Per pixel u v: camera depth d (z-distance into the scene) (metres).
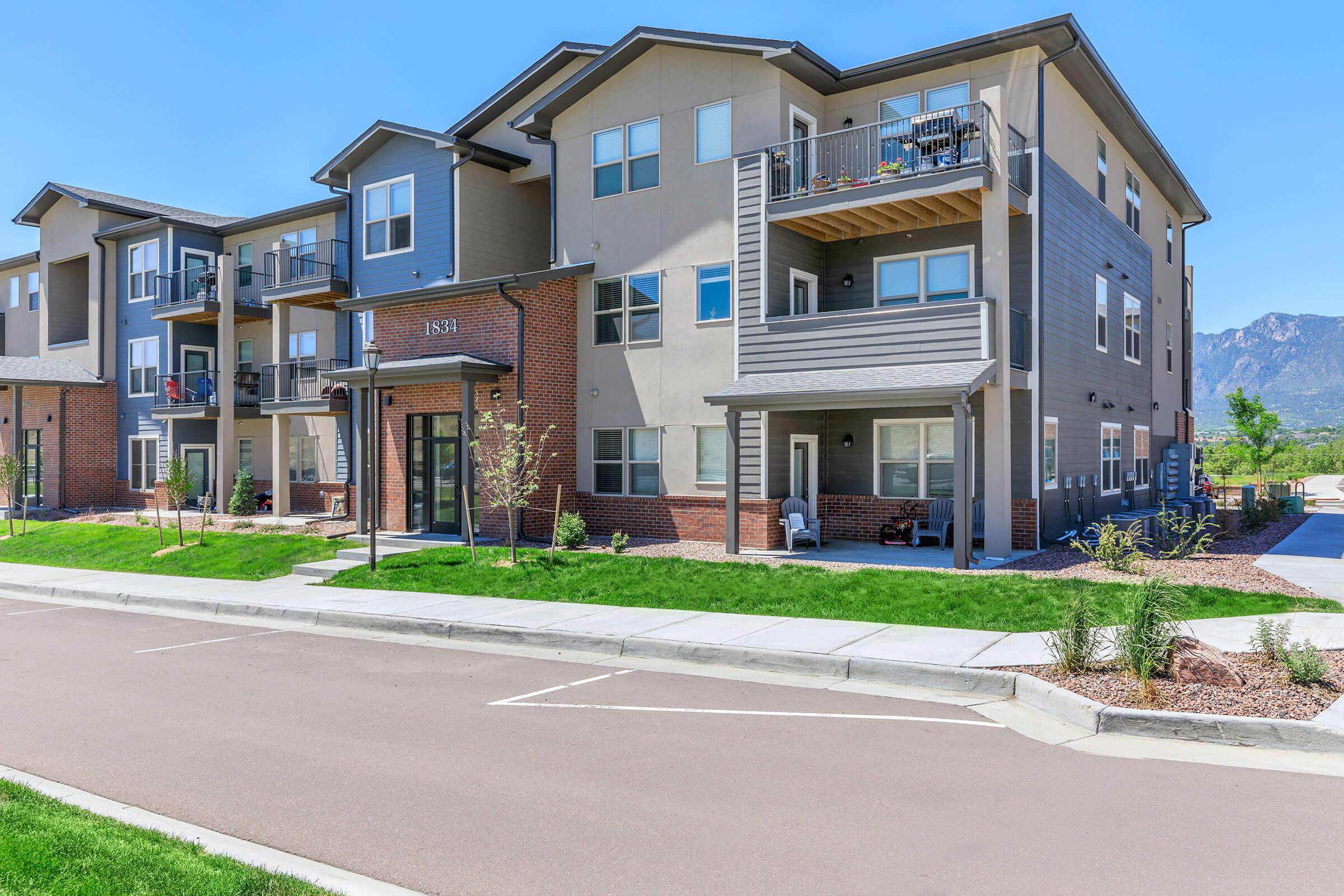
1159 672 8.31
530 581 15.06
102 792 6.34
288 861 5.09
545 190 25.72
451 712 8.40
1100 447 21.45
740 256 18.73
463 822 5.70
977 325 16.17
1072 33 17.03
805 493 20.03
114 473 33.50
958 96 18.39
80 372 33.16
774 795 6.10
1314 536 21.83
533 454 19.05
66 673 10.32
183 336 31.36
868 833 5.42
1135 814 5.65
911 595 12.48
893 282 19.33
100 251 33.44
